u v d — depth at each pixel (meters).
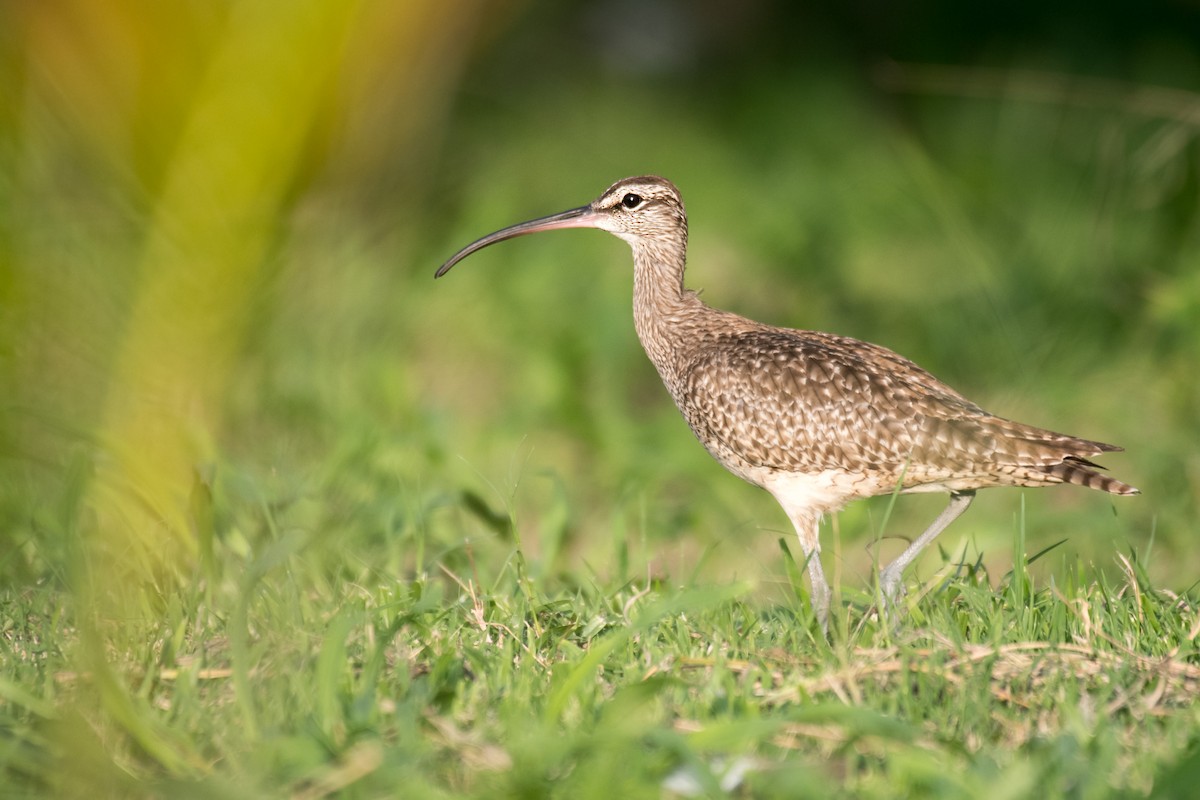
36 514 11.67
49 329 10.99
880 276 22.36
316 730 8.02
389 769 7.58
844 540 15.21
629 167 28.62
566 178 27.59
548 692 9.03
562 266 23.17
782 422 12.22
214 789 7.34
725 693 8.74
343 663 8.91
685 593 8.64
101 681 7.93
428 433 15.17
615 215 14.08
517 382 19.31
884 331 21.41
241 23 9.66
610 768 7.36
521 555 11.05
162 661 9.30
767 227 24.55
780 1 34.34
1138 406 17.86
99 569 10.27
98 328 10.88
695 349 13.20
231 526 12.18
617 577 12.09
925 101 30.88
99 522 11.09
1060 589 11.11
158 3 9.77
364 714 8.38
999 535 12.66
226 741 8.18
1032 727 8.41
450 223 23.30
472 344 20.34
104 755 7.68
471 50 24.73
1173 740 8.09
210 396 11.79
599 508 16.41
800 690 8.59
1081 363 19.19
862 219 24.33
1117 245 21.11
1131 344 19.48
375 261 19.83
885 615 9.90
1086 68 30.28
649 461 16.83
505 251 23.58
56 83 10.52
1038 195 24.81
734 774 7.66
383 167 18.41
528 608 10.47
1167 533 14.80
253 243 10.38
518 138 28.52
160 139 9.96
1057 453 11.56
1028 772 7.46
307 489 13.26
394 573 11.91
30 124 10.72
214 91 9.77
